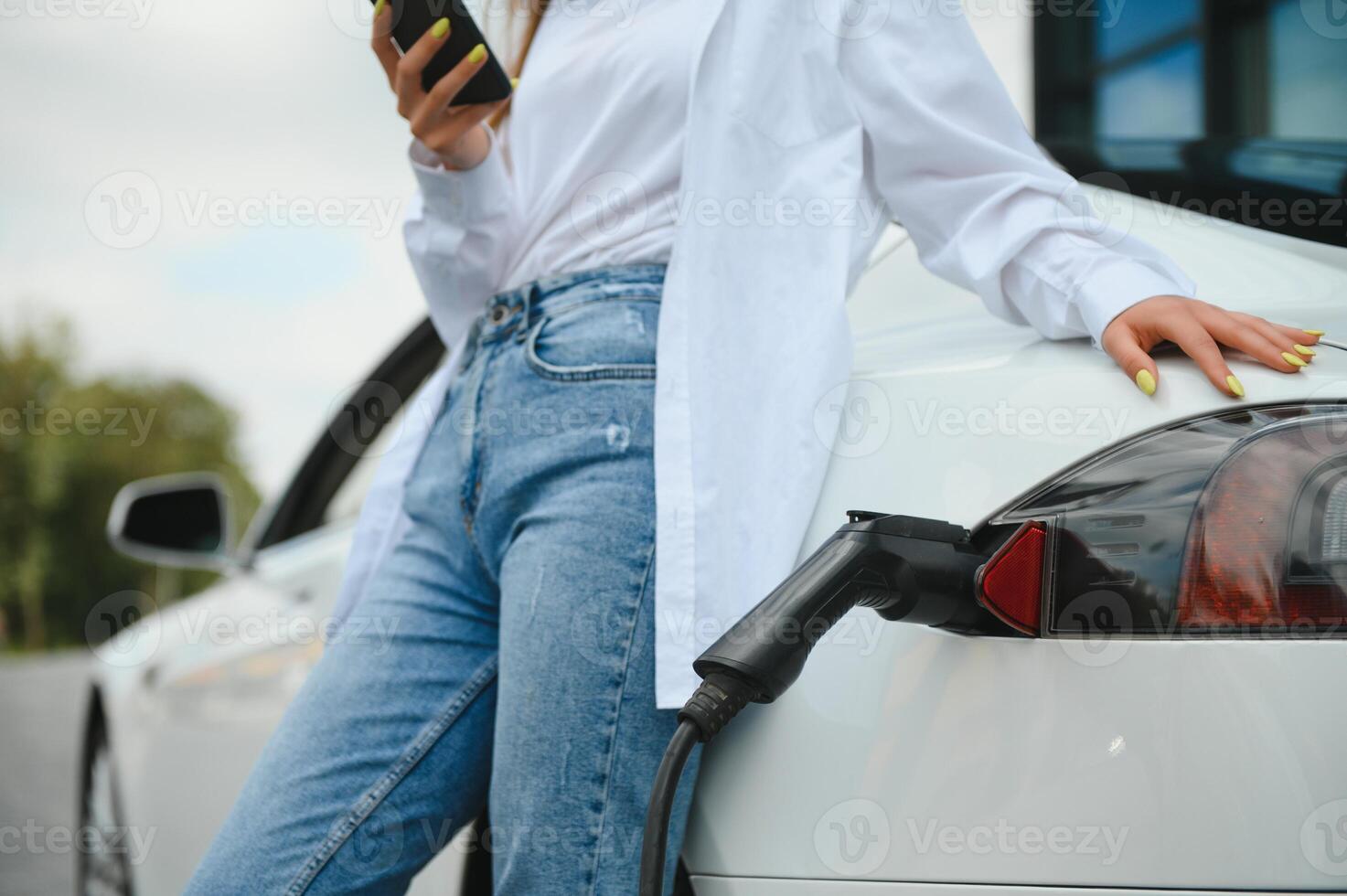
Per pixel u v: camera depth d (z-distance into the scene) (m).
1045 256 0.95
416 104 0.98
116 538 1.88
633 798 0.87
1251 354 0.83
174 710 1.60
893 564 0.78
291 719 1.04
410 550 1.07
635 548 0.89
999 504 0.85
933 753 0.82
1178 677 0.77
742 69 0.95
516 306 0.99
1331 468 0.77
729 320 0.93
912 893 0.81
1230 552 0.77
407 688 1.01
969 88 1.00
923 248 1.07
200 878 0.99
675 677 0.85
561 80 1.07
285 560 1.75
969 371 0.92
